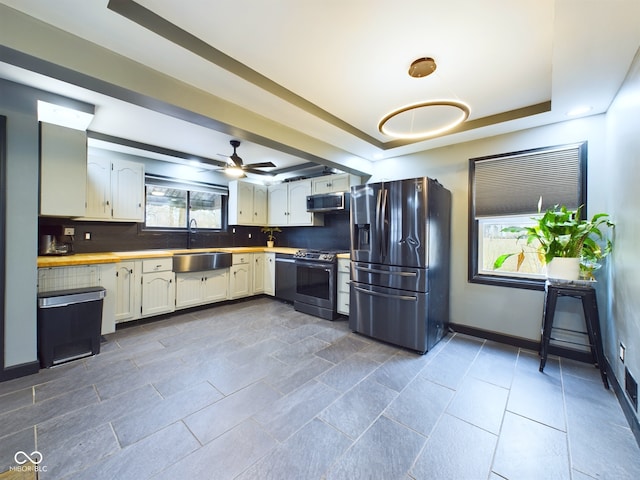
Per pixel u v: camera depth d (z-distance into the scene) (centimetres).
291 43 168
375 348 279
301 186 469
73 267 266
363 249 312
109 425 164
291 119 254
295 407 184
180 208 441
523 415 177
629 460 142
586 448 150
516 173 279
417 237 268
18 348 217
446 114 258
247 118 237
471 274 308
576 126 249
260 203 519
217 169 439
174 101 192
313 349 275
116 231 369
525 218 282
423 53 175
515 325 284
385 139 330
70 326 243
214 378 219
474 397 196
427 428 165
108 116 265
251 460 140
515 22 148
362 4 138
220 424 166
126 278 325
